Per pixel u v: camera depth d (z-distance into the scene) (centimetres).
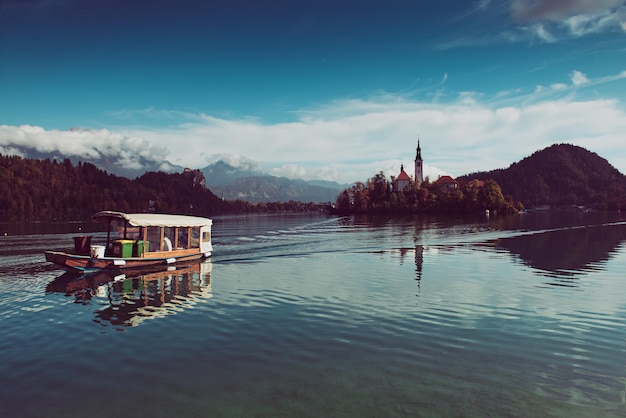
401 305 2339
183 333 1877
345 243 6100
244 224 12962
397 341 1745
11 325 2023
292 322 2027
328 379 1389
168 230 4200
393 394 1282
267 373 1441
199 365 1516
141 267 3719
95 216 3825
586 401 1238
